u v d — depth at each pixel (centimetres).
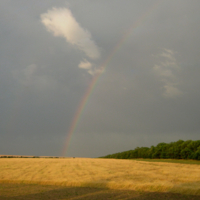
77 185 1947
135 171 3114
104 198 1437
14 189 1778
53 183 2042
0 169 3506
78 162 5812
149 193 1583
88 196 1503
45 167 3966
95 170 3319
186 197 1445
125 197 1463
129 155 11238
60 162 5822
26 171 3159
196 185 1725
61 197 1477
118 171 3139
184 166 4172
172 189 1628
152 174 2686
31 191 1691
